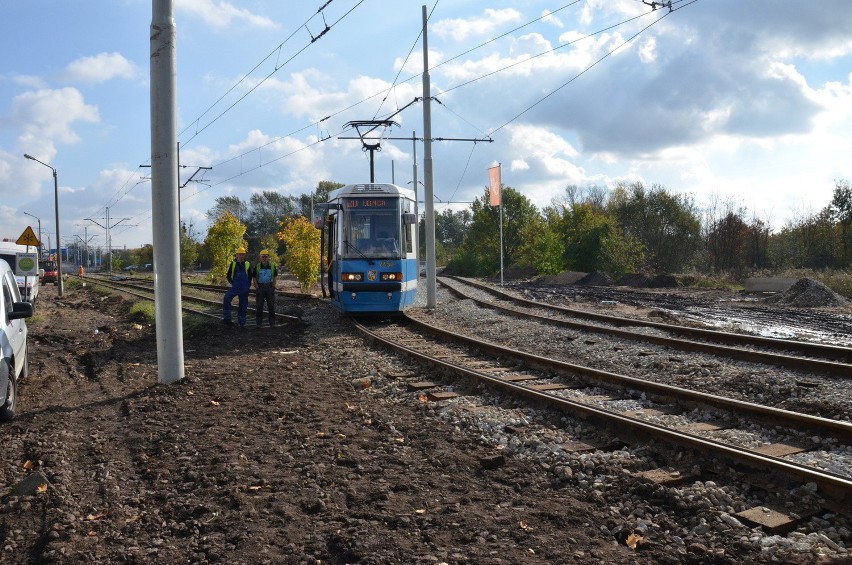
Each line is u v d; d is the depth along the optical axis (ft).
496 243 198.29
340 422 25.14
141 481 19.42
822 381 30.32
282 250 238.07
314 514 16.62
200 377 33.91
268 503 17.20
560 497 17.53
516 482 18.56
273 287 59.47
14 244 110.73
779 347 39.75
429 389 31.32
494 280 146.61
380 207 58.18
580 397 28.78
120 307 83.20
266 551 14.55
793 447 21.04
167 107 32.04
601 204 237.25
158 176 32.14
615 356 38.91
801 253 147.33
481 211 204.64
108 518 16.66
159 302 32.63
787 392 28.73
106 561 14.30
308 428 24.27
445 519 15.93
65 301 111.75
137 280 207.10
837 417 25.14
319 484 18.54
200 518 16.48
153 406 28.04
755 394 29.37
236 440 22.81
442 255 267.80
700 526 15.43
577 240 159.53
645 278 118.42
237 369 36.60
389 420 25.23
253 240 323.16
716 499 16.79
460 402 28.32
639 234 183.93
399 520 15.84
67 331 58.59
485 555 14.12
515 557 14.03
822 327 51.70
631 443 21.81
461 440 22.52
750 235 156.35
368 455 21.13
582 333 47.85
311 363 39.75
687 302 77.56
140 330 58.03
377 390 31.76
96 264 449.06
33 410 28.17
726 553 14.08
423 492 17.84
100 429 25.08
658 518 16.03
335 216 60.18
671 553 14.21
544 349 43.68
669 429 21.26
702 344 38.60
